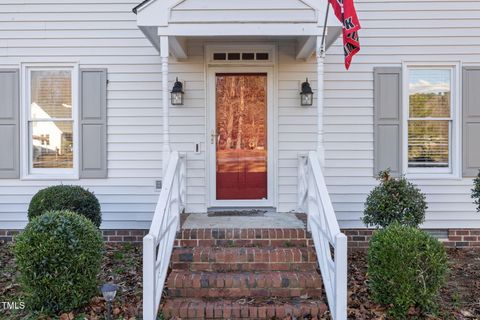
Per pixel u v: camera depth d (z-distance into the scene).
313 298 4.48
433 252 4.18
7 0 6.58
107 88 6.61
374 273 4.28
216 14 5.12
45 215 4.34
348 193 6.63
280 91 6.60
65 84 6.67
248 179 6.69
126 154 6.65
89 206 5.91
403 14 6.59
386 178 5.75
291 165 6.62
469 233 6.62
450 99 6.66
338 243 3.92
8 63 6.61
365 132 6.65
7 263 5.63
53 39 6.60
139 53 6.61
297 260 4.80
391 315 4.16
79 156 6.61
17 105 6.61
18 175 6.60
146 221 6.66
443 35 6.61
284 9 5.13
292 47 6.58
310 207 5.14
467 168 6.61
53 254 4.10
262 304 4.31
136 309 4.27
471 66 6.62
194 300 4.41
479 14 6.61
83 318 4.07
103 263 5.62
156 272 4.16
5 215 6.64
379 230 4.64
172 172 4.99
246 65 6.59
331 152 6.64
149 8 5.11
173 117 6.61
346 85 6.63
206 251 4.88
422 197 5.67
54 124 6.68
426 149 6.66
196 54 6.58
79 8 6.58
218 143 6.67
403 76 6.61
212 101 6.62
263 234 5.13
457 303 4.48
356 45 4.52
